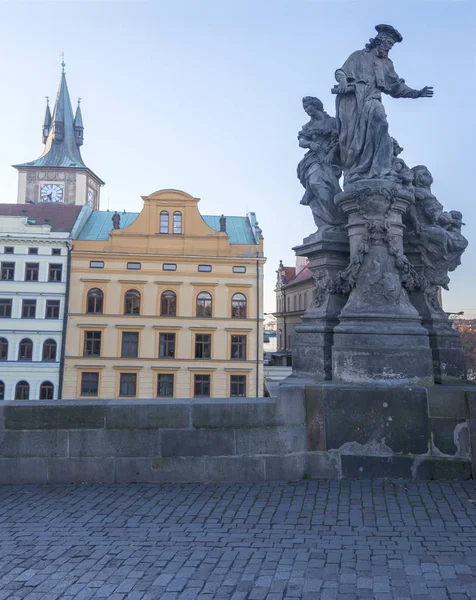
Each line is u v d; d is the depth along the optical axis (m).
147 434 6.03
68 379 40.03
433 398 5.87
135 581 3.63
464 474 5.74
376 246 6.62
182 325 40.88
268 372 42.84
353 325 6.38
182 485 5.83
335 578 3.61
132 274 41.22
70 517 4.86
